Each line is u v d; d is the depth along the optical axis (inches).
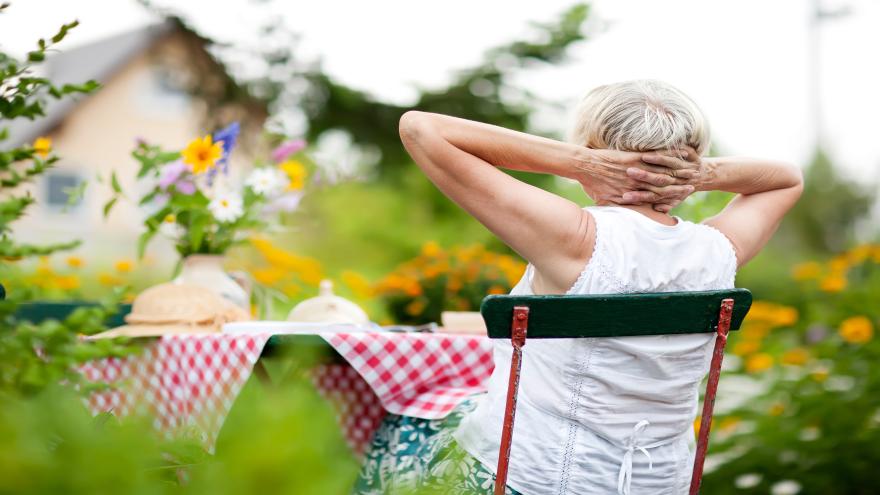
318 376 95.9
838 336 170.9
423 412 81.3
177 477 26.4
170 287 95.0
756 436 146.8
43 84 39.8
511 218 65.4
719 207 137.9
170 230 107.3
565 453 65.4
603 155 68.7
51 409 20.2
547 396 65.8
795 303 268.1
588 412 65.2
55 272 177.9
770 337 199.5
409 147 66.8
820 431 146.6
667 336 65.6
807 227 765.9
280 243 519.2
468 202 66.2
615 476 66.0
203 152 105.3
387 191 548.1
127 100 1003.9
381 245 547.2
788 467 141.9
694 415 70.7
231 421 20.1
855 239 673.6
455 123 66.7
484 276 216.2
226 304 96.1
